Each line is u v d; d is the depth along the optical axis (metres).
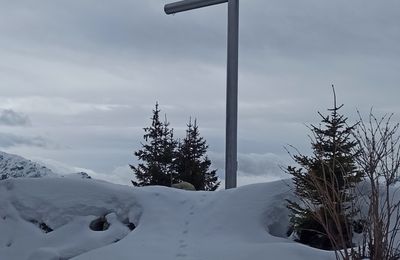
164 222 9.42
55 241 9.76
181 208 9.80
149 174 21.36
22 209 10.46
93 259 8.38
